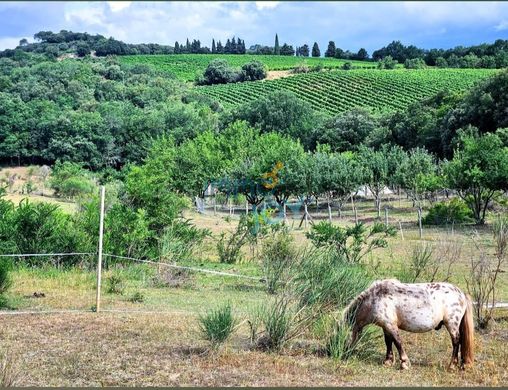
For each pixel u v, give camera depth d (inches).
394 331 333.7
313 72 5255.9
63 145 3425.2
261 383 298.2
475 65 5118.1
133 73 5196.9
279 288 546.9
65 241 738.2
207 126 3550.7
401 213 1610.5
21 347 360.8
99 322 434.3
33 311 473.4
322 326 391.9
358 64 6166.3
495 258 781.3
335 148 2844.5
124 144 3595.0
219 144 2348.7
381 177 1594.5
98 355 347.6
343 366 331.9
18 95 3932.1
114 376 307.9
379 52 6894.7
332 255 515.8
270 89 4685.0
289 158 1654.8
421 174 1555.1
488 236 1059.9
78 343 373.7
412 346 388.5
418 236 1079.0
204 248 922.7
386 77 4431.6
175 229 837.2
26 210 764.0
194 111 3868.1
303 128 3233.3
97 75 4677.7
